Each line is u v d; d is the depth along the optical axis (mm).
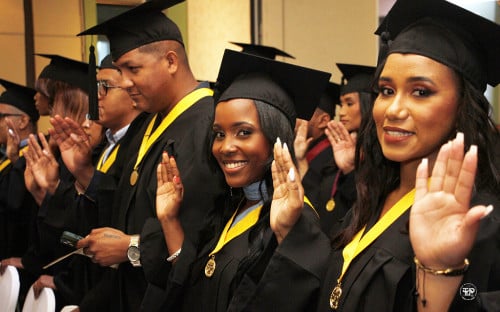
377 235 1776
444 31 1703
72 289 3422
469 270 1545
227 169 2209
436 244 1428
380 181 1896
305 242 1936
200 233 2412
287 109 2248
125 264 2779
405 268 1648
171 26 2875
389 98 1722
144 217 2758
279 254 1917
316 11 6617
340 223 2094
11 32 6305
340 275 1822
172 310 2449
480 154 1657
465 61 1681
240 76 2281
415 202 1479
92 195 3264
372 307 1676
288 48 6605
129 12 2803
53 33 6250
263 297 1921
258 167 2191
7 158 5211
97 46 6043
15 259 4227
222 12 6492
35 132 5539
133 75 2830
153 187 2734
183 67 2904
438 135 1667
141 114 3221
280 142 2066
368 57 6691
